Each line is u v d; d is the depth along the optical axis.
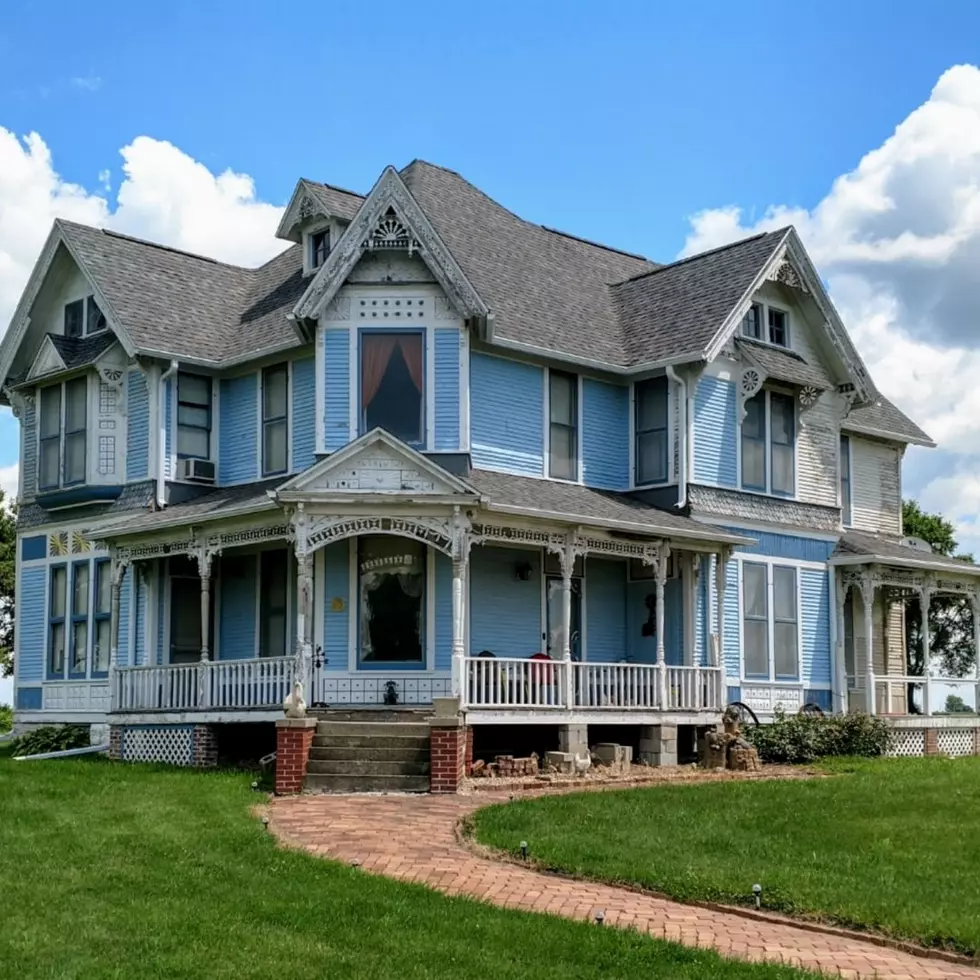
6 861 14.16
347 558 25.06
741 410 28.72
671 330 28.03
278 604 26.70
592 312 29.20
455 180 30.62
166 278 29.62
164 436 27.41
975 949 11.26
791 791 19.59
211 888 13.00
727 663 28.11
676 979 10.35
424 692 24.64
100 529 26.41
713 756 24.62
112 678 26.50
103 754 27.23
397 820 17.12
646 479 28.06
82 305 30.22
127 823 16.47
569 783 21.12
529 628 26.33
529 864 14.43
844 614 31.98
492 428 25.81
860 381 30.95
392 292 25.17
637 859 14.44
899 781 21.17
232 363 27.52
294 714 20.56
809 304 30.20
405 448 22.52
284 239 29.31
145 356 27.11
